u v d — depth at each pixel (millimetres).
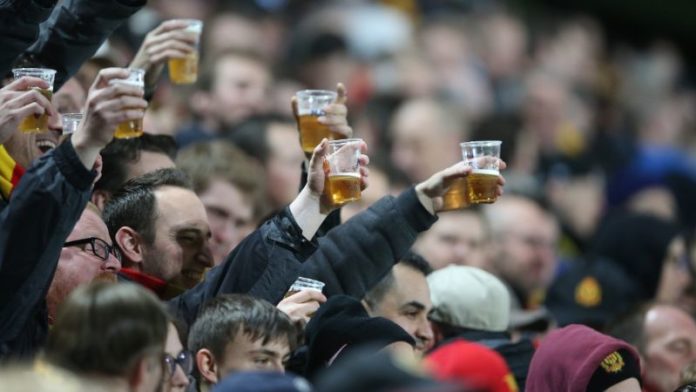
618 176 34438
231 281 14508
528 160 31719
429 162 28234
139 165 16734
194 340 13648
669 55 44094
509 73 38000
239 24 29219
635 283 24062
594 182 33312
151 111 22922
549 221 25422
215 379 13516
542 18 41469
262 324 13477
